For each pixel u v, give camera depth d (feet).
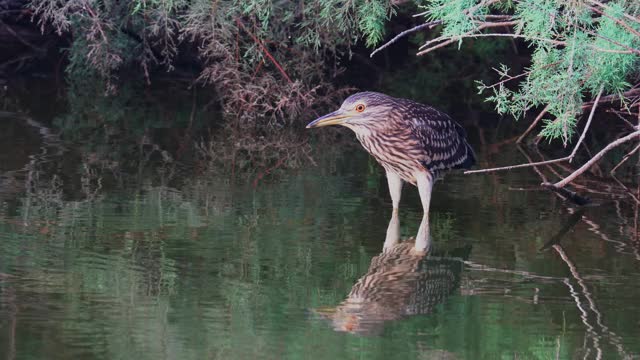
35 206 41.11
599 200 44.70
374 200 44.06
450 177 49.08
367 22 53.98
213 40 63.21
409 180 41.98
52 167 48.57
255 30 64.49
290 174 49.37
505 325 28.76
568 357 26.32
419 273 33.65
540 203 43.86
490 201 44.14
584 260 35.37
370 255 35.65
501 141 58.39
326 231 38.65
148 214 40.47
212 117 65.26
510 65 80.33
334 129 63.41
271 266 34.04
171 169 49.57
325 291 31.55
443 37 39.91
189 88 74.33
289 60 67.15
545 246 37.09
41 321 28.12
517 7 41.78
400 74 80.64
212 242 36.70
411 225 39.81
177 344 26.63
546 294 31.48
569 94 41.29
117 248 35.60
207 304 30.01
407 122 40.91
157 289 31.27
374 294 31.50
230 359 25.63
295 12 63.57
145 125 61.36
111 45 70.64
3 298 29.99
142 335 27.20
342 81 75.31
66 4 65.87
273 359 25.79
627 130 60.85
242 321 28.66
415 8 71.00
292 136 60.39
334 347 26.66
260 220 40.01
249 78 66.74
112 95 71.15
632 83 53.16
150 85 75.66
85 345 26.37
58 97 69.46
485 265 34.78
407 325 28.68
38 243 35.91
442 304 30.45
